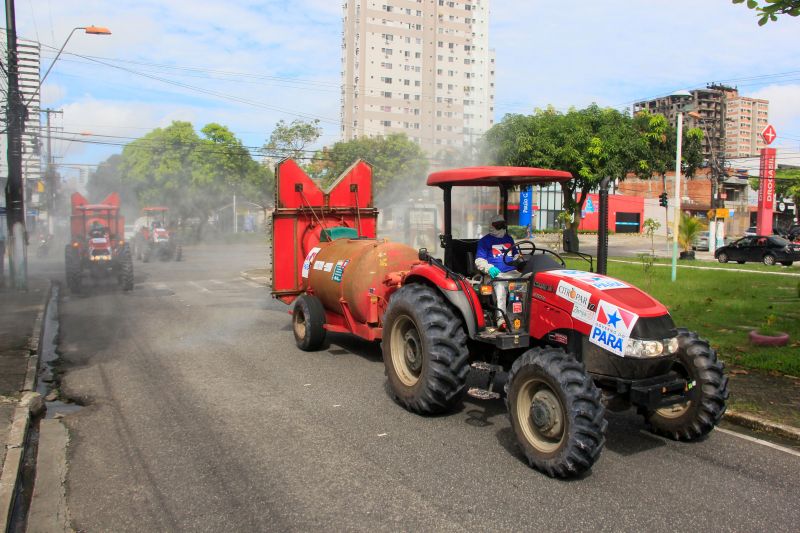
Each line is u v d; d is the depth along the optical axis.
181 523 4.02
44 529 3.97
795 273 19.92
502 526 3.94
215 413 6.20
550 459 4.60
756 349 8.28
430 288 6.33
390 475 4.71
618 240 51.03
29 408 6.12
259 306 13.54
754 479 4.68
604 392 4.96
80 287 15.98
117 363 8.32
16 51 16.19
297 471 4.79
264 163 50.53
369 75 93.00
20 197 15.71
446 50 97.81
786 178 63.69
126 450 5.25
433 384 5.73
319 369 7.98
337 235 9.59
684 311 11.42
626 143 25.33
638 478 4.68
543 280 5.29
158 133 44.25
